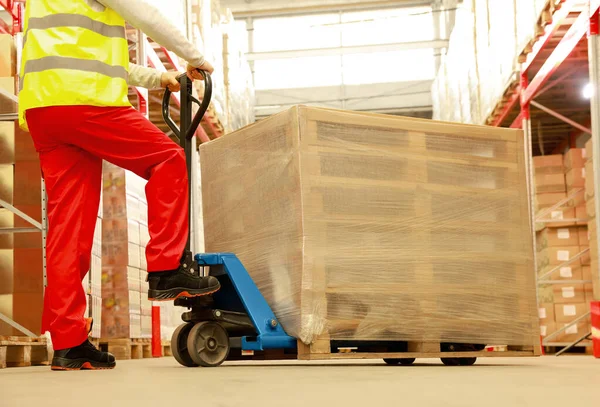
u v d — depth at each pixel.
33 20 3.00
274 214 3.61
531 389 1.88
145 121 3.03
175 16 7.40
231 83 11.09
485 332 3.71
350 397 1.64
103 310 5.93
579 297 8.13
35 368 3.63
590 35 6.06
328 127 3.54
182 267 3.04
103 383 2.17
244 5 18.03
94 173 3.13
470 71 10.55
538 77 7.79
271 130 3.65
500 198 3.88
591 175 7.70
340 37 18.39
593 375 2.60
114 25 3.03
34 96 2.95
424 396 1.66
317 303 3.39
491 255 3.79
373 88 18.20
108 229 6.03
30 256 4.64
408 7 18.28
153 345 6.68
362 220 3.54
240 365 3.63
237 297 3.69
